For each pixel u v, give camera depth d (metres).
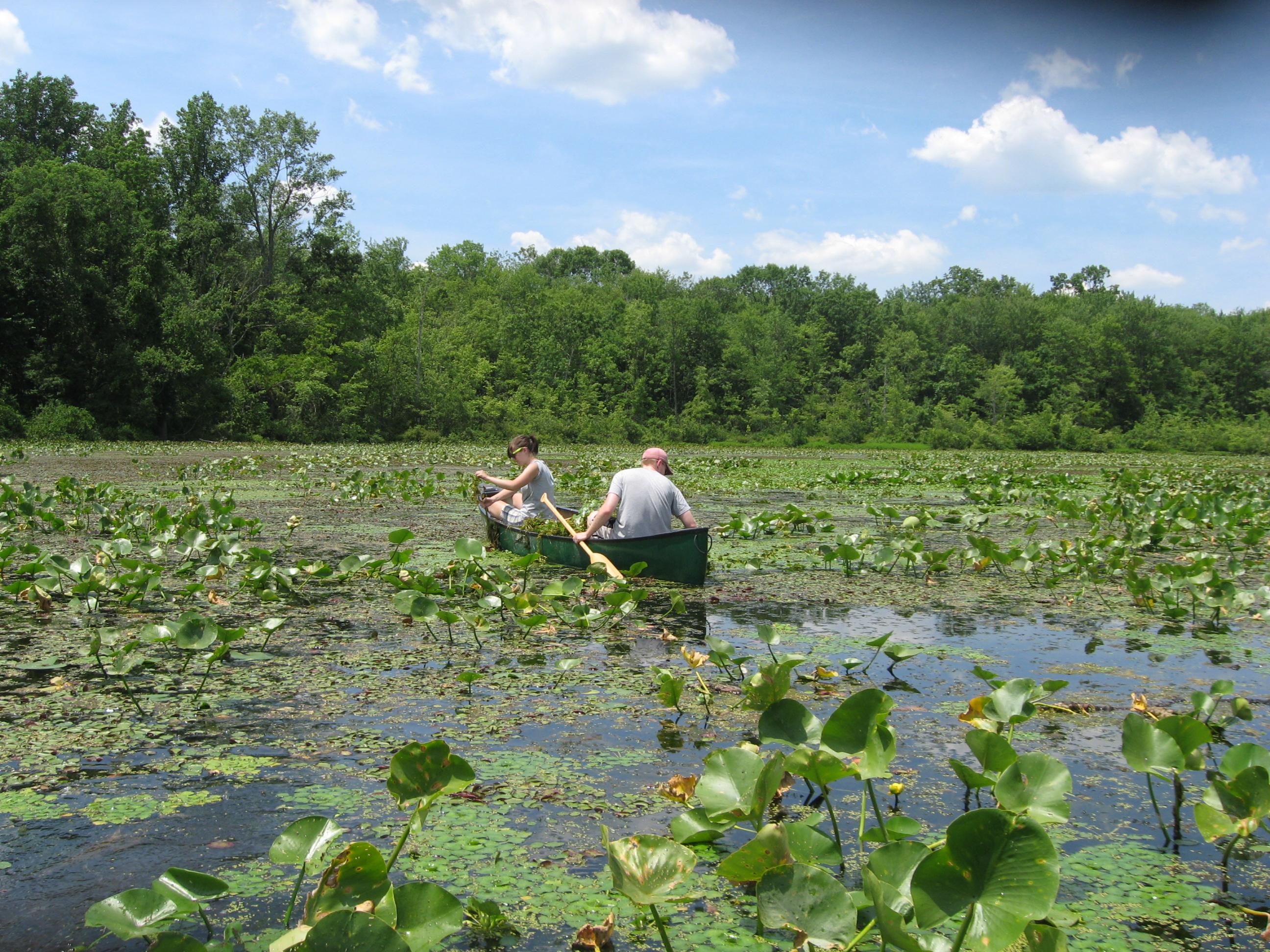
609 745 3.54
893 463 26.92
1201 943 2.30
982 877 1.73
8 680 4.24
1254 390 69.12
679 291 70.06
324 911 1.98
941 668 4.73
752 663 4.75
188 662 4.59
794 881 1.95
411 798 2.22
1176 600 6.18
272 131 40.72
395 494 13.90
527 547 7.91
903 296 96.62
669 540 6.90
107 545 6.92
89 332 31.25
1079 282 100.25
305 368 37.81
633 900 1.96
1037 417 56.62
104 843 2.70
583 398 54.19
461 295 64.25
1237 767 2.76
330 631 5.32
